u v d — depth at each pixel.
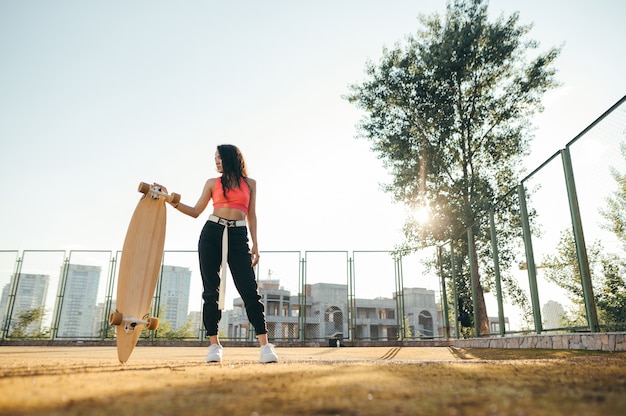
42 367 1.79
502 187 14.64
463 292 12.14
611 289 4.55
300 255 14.14
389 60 15.98
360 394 1.06
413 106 15.33
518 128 14.98
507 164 15.02
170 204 2.98
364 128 15.94
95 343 13.84
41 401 0.90
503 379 1.39
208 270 2.88
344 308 13.88
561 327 5.64
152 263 2.83
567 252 5.54
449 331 12.32
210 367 1.95
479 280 11.27
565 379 1.37
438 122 14.70
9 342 13.85
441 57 14.80
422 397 1.02
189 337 13.77
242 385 1.21
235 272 2.88
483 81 15.25
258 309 2.80
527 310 6.93
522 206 6.64
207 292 2.87
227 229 2.90
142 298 2.72
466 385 1.23
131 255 2.77
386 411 0.84
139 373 1.58
